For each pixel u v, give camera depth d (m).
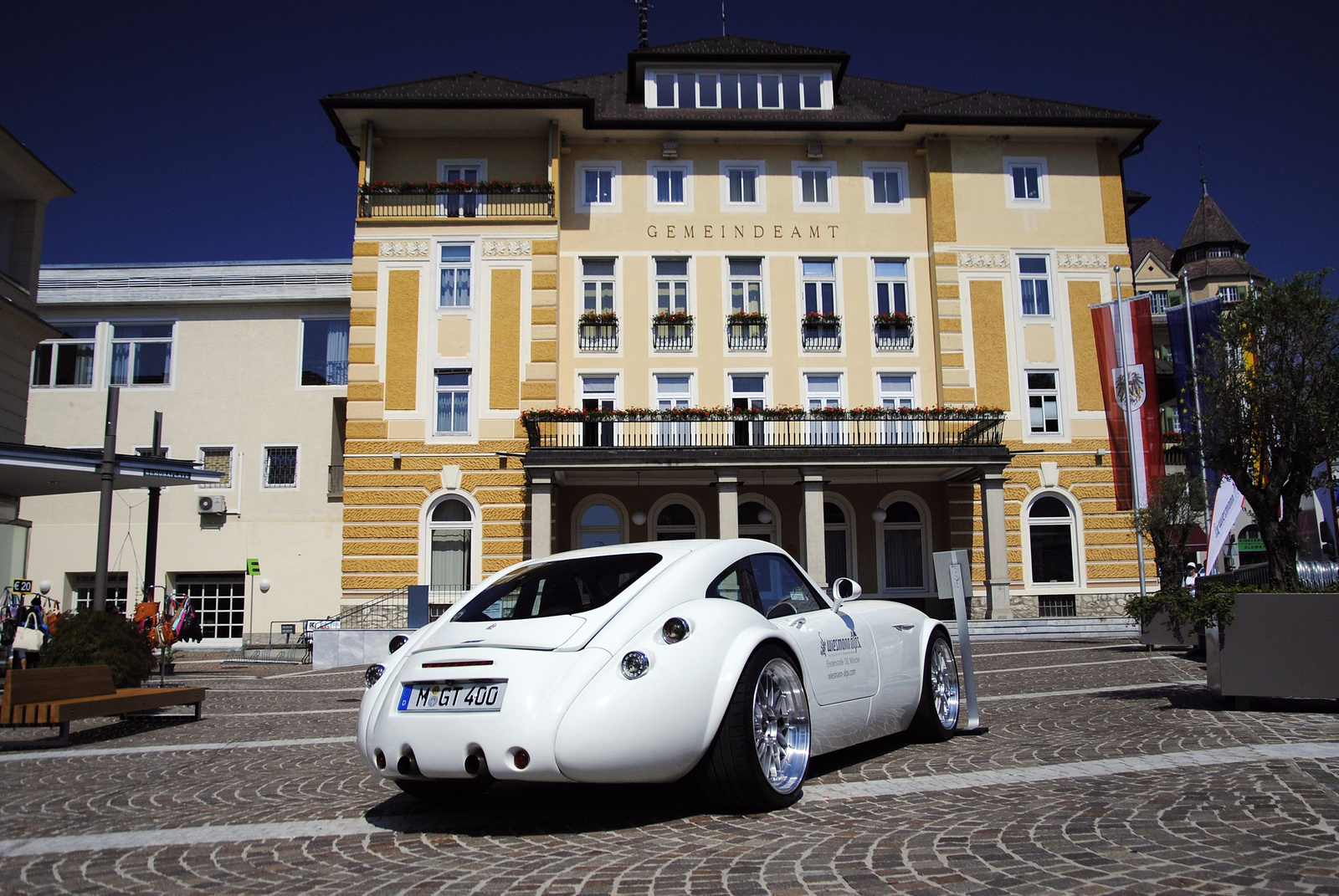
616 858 4.16
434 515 24.42
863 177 26.91
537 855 4.27
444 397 24.72
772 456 23.20
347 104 24.58
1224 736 6.80
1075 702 9.32
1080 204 26.81
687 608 5.03
